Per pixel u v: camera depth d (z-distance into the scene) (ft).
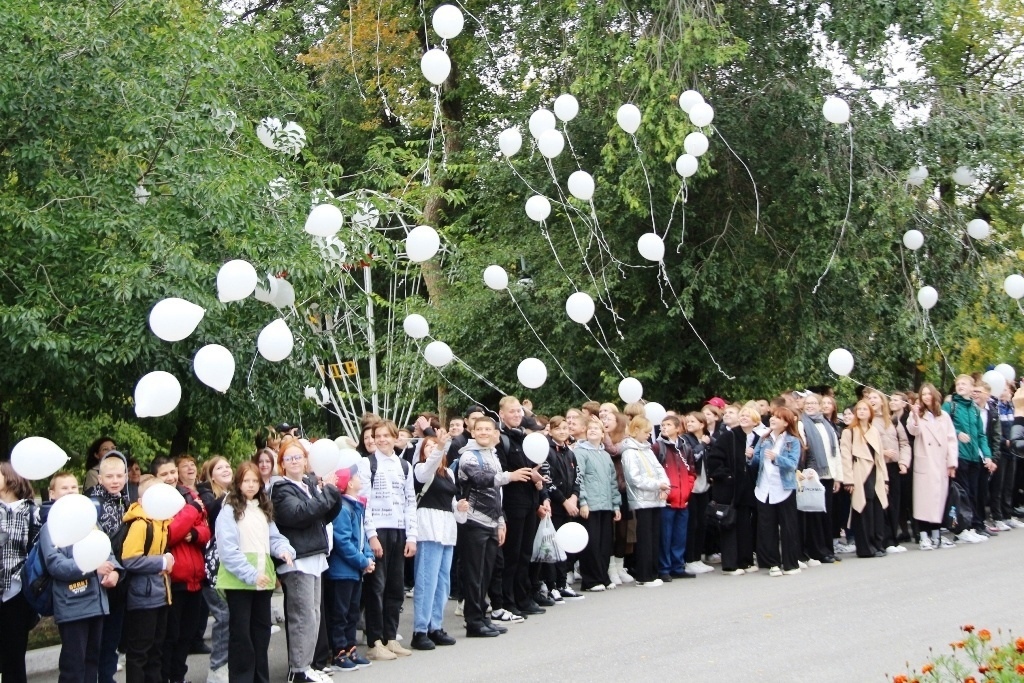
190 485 27.96
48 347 30.35
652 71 52.34
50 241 32.55
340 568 27.22
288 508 25.17
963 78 66.74
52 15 33.96
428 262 69.41
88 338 31.73
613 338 60.64
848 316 56.29
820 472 39.52
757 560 38.99
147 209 34.42
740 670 24.32
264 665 24.67
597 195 57.77
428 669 26.37
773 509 38.17
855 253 53.26
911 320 52.54
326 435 61.98
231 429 43.24
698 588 35.88
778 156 57.16
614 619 31.22
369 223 40.96
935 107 56.13
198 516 26.27
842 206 54.08
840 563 39.60
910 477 43.24
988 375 45.09
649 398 61.77
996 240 58.75
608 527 37.35
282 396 37.01
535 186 61.26
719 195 59.52
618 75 53.98
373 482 28.96
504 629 30.60
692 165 44.45
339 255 37.70
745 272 57.11
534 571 33.81
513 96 68.85
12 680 24.22
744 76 57.57
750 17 57.52
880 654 25.18
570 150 59.77
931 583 33.68
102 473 24.49
